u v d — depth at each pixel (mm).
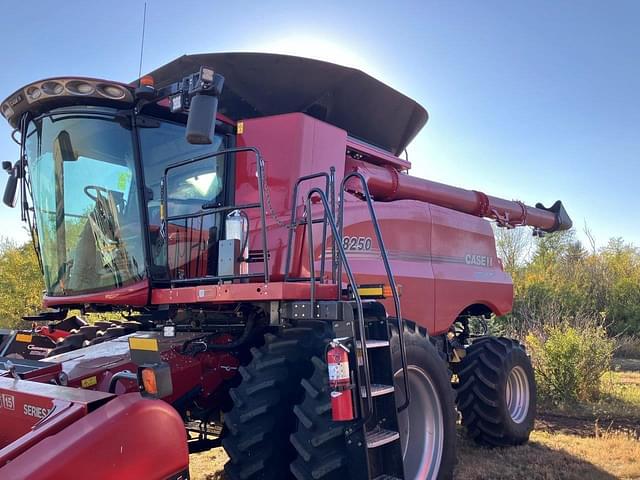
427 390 4105
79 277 4578
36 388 3037
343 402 3082
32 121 4723
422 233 5863
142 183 4367
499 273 7176
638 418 7773
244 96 5551
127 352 3988
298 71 5352
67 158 4531
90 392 2896
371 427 3502
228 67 5254
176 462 2738
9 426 3080
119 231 4406
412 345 3930
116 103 4367
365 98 5848
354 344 3256
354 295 3330
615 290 20859
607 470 5293
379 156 5973
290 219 4297
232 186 4844
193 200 4645
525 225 8305
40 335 5438
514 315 16312
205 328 4383
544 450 6047
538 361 9023
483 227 7012
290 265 4238
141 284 4316
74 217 4570
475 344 6500
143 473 2611
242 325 4305
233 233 4020
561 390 8734
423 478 3969
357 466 3184
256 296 3551
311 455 3213
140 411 2635
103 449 2502
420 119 6516
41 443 2484
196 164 4680
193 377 4055
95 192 4477
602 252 25219
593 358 8969
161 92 4105
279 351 3600
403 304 5457
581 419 7754
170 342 4031
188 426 4797
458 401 6340
